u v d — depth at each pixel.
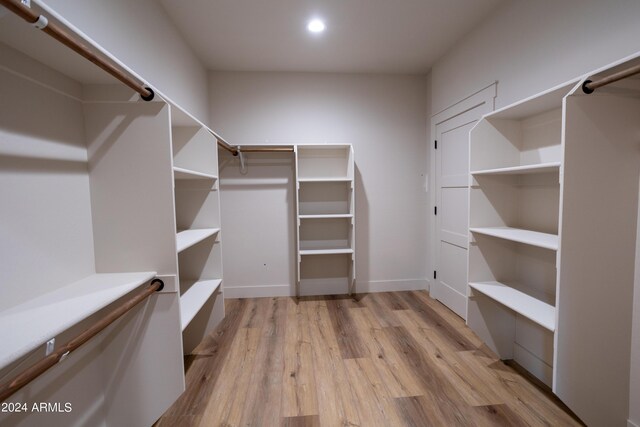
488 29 2.05
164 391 1.29
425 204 3.16
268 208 3.02
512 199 1.80
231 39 2.32
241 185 2.99
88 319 1.13
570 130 1.16
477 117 2.21
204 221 2.07
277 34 2.27
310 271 3.10
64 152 1.06
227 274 3.03
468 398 1.51
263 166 2.99
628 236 1.21
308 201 3.04
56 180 1.02
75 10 1.09
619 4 1.23
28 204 0.91
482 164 1.75
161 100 1.20
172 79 2.04
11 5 0.60
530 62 1.70
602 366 1.24
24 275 0.88
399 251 3.18
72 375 1.05
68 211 1.07
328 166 3.03
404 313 2.61
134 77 1.13
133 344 1.25
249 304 2.85
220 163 2.96
